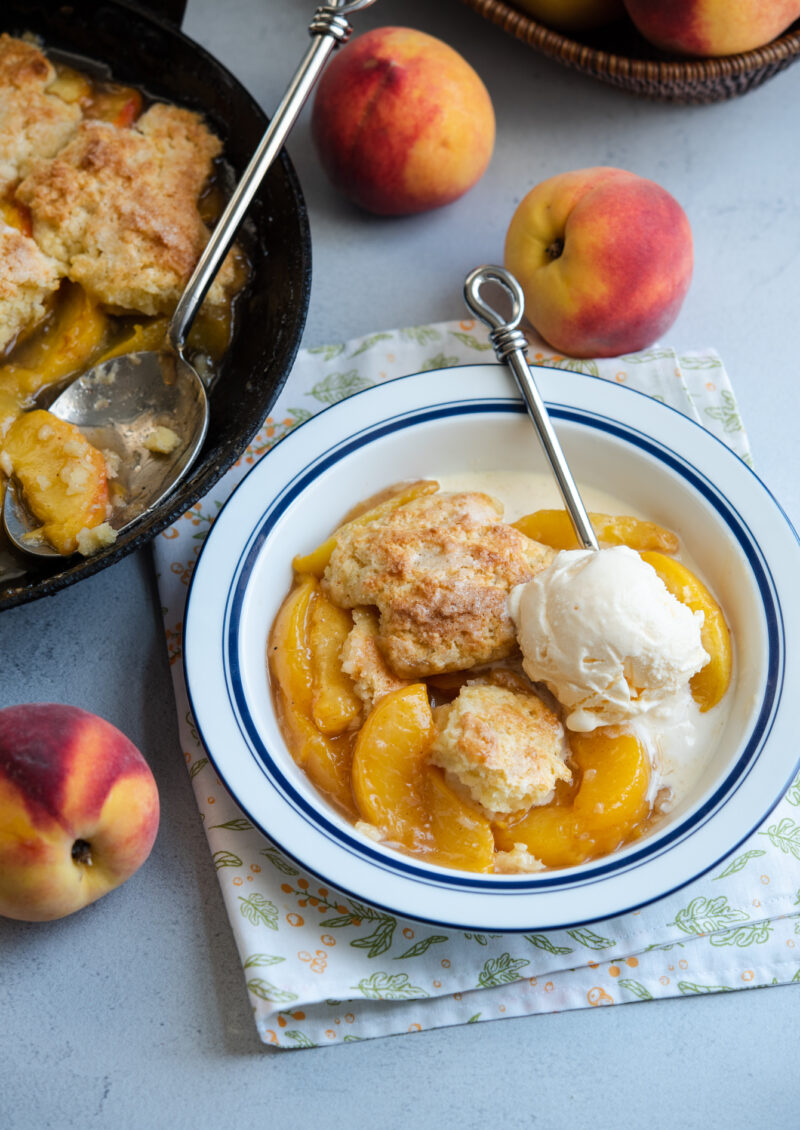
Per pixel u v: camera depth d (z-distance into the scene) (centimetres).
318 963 82
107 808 80
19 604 81
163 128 91
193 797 86
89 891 82
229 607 84
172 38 91
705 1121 82
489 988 83
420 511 86
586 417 88
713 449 87
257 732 83
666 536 87
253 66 99
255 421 84
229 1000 83
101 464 86
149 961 84
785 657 83
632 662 82
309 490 87
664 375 91
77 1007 83
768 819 85
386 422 88
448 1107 82
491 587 84
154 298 89
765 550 85
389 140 91
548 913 80
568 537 87
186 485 84
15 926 84
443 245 96
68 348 88
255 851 84
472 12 100
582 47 94
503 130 99
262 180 88
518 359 88
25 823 79
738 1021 83
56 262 89
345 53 93
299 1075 82
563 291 90
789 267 96
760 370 94
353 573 85
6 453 86
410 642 84
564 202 90
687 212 97
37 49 92
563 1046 83
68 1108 82
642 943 83
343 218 97
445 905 80
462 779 82
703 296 95
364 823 82
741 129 99
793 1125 82
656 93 95
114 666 88
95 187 89
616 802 82
